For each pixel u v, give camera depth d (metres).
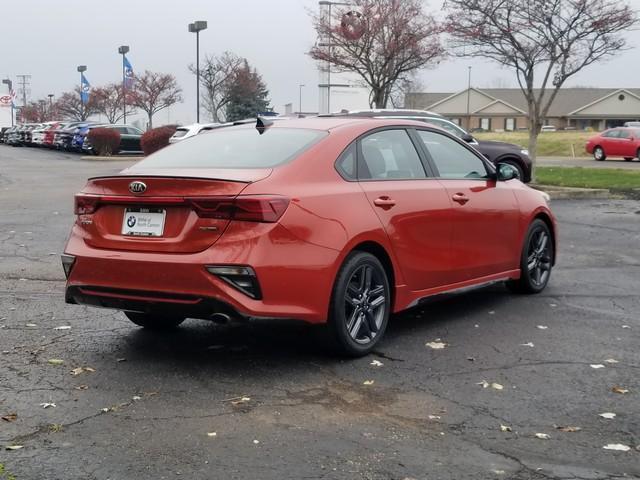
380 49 23.44
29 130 51.78
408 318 6.60
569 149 47.16
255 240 4.71
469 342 5.82
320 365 5.22
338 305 5.14
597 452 3.85
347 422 4.21
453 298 7.39
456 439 4.00
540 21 17.16
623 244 10.70
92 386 4.78
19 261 9.14
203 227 4.77
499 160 16.61
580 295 7.51
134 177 4.98
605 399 4.61
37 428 4.11
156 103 57.03
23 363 5.25
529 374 5.06
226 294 4.68
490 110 91.00
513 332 6.12
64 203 15.79
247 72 50.22
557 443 3.96
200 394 4.64
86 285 5.18
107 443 3.92
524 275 7.35
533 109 18.61
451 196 6.25
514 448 3.89
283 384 4.83
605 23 16.86
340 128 5.67
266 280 4.73
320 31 23.89
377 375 5.02
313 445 3.90
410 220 5.78
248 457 3.75
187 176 4.85
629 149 35.38
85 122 47.91
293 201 4.90
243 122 6.46
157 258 4.84
